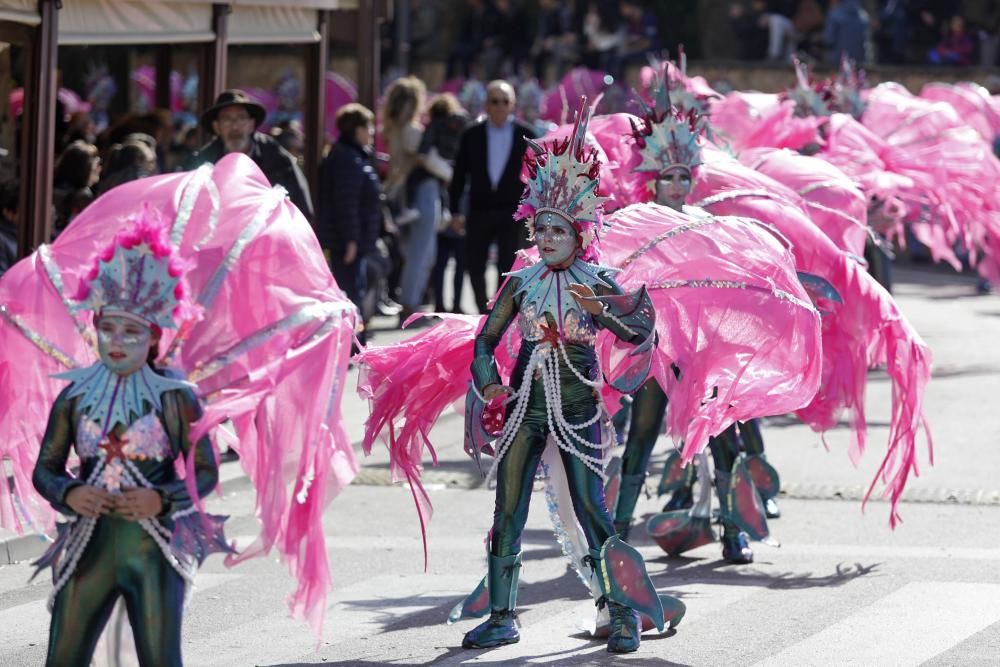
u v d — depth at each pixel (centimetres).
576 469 880
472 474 1410
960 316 2617
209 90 1739
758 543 1151
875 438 1588
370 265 2094
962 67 4044
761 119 1423
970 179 1644
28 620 942
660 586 1030
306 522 771
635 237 987
